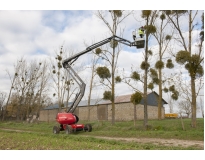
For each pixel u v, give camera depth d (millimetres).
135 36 13797
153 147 8523
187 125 16234
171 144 10000
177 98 17781
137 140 11484
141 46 13633
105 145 9078
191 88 15383
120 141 10805
